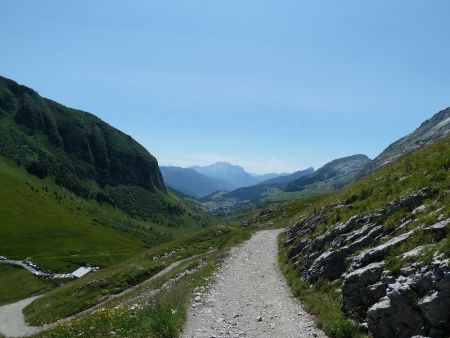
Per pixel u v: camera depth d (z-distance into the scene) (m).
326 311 19.16
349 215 27.06
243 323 20.03
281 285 27.94
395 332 14.22
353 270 19.06
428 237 16.27
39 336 23.83
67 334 19.78
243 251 46.72
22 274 147.75
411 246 16.61
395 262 16.45
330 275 22.81
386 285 15.98
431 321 12.96
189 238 86.00
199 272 36.94
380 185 28.09
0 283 136.88
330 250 24.44
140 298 39.22
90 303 58.97
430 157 25.52
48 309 65.44
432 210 18.53
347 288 18.09
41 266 165.00
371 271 17.23
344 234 24.44
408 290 14.07
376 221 22.50
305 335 17.41
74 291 69.19
